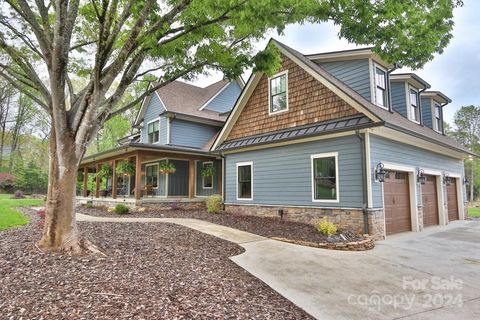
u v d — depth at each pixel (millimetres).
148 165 18172
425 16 5309
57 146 4934
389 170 8938
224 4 4785
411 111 11453
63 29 4480
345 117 8664
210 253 5789
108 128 27828
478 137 34938
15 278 3666
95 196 16141
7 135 33469
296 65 10398
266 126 11297
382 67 9922
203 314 3102
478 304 3826
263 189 10883
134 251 5258
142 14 4770
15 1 5293
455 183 14086
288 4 4777
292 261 5598
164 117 16250
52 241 4875
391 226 8766
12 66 6496
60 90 4652
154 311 3041
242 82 19344
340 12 5254
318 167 9109
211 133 17500
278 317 3287
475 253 6492
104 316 2852
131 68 5434
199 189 16703
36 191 28578
